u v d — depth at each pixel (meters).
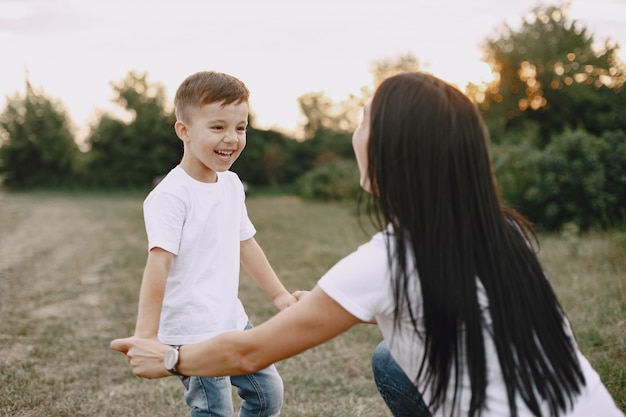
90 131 36.88
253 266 2.38
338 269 1.34
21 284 5.93
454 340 1.25
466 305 1.23
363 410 2.86
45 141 35.75
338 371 3.42
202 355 1.44
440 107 1.30
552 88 28.33
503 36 29.50
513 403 1.23
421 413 1.51
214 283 2.10
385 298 1.31
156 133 36.91
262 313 4.66
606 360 3.08
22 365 3.44
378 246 1.34
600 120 26.61
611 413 1.32
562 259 6.23
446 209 1.27
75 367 3.49
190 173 2.12
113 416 2.81
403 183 1.30
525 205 9.48
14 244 9.16
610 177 9.12
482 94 30.25
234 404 3.02
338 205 18.28
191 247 2.05
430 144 1.28
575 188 9.11
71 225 12.41
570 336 1.34
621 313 3.88
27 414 2.79
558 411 1.26
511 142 16.78
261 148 37.31
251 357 1.39
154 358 1.56
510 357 1.24
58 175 36.25
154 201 2.03
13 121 35.53
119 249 8.47
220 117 2.04
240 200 2.31
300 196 23.19
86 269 6.83
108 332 4.26
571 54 28.16
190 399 2.12
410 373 1.39
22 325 4.38
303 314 1.34
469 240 1.27
